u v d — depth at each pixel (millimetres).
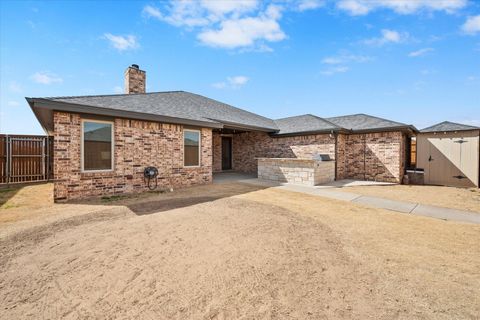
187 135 9727
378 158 11750
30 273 2758
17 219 4898
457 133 11711
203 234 4035
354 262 3121
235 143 16875
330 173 11289
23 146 10281
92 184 7121
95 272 2781
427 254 3396
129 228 4301
